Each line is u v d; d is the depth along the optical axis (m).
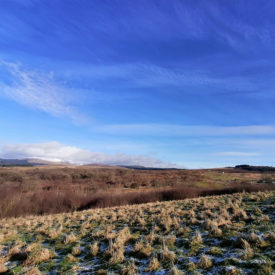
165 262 4.82
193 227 7.02
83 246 6.57
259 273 3.76
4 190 24.30
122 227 8.19
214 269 4.21
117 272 4.67
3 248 7.04
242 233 5.67
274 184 30.86
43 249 6.28
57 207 21.62
